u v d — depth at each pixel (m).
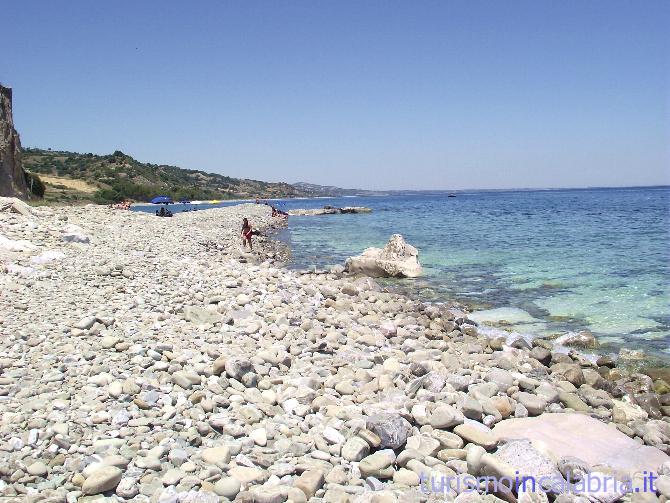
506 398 7.51
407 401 7.16
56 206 37.75
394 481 5.36
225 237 31.19
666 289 16.66
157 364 7.56
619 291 16.62
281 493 4.81
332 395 7.47
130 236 23.27
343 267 22.05
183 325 9.89
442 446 6.11
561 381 9.09
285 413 6.78
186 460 5.34
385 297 15.91
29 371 7.08
